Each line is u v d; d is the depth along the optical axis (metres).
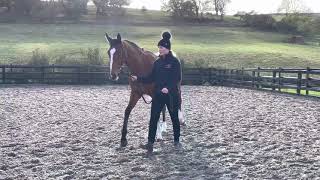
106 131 9.53
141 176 5.93
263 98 17.25
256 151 7.40
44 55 29.42
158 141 8.35
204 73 28.58
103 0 84.44
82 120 11.20
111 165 6.56
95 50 30.36
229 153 7.27
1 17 76.00
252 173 6.02
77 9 81.81
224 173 6.03
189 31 69.19
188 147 7.79
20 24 68.81
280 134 8.98
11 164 6.63
